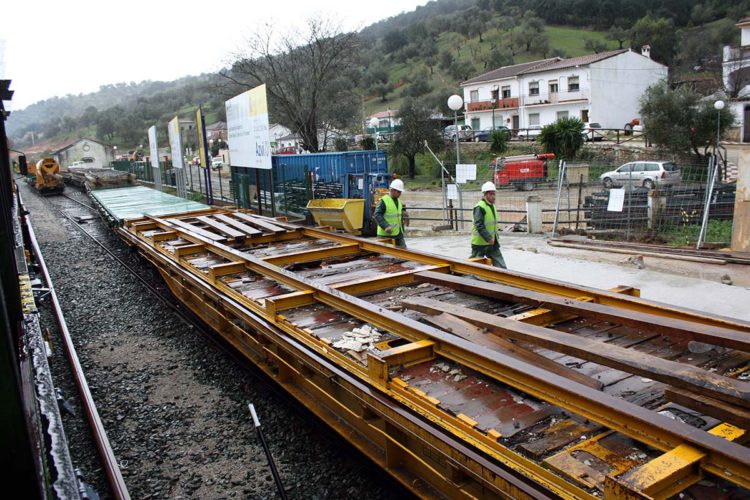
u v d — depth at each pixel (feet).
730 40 180.65
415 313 15.81
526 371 10.43
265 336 17.11
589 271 33.55
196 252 27.25
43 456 8.14
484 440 9.68
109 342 26.89
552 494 8.29
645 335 13.56
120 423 19.04
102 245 51.60
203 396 20.58
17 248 25.38
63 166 256.32
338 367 13.61
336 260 23.50
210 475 15.85
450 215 53.06
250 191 72.69
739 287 28.81
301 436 17.28
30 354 13.57
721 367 11.61
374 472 14.83
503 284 17.62
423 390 11.67
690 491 7.64
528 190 89.81
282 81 99.40
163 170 114.01
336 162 60.54
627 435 8.86
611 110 146.30
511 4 327.67
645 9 255.91
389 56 320.09
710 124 89.81
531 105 153.69
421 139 114.21
